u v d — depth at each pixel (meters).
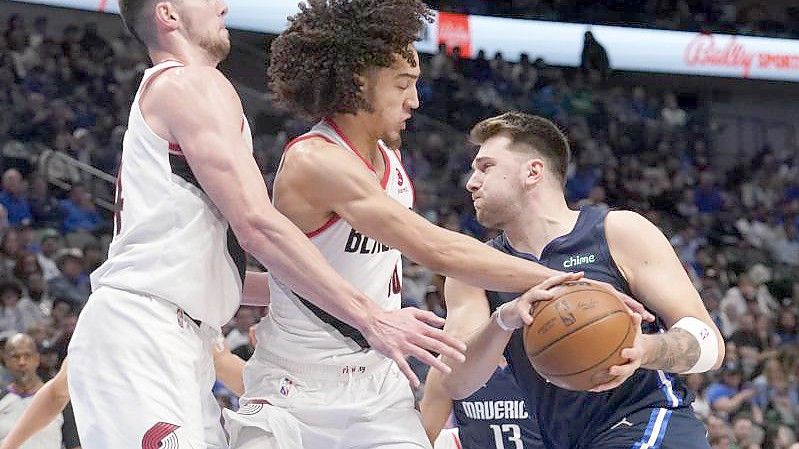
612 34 16.03
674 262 2.69
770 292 12.03
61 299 7.87
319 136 2.62
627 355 2.34
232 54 13.31
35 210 9.30
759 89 16.67
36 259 8.07
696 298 2.64
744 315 10.45
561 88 15.20
